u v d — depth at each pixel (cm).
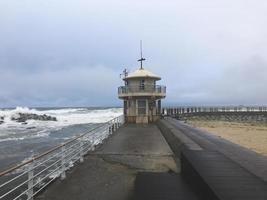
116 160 1519
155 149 1827
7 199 1340
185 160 1106
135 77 3753
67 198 1002
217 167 920
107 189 1091
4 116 8050
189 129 2456
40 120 7844
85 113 11081
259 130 3978
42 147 3253
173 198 823
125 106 3966
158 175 1115
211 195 690
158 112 4088
